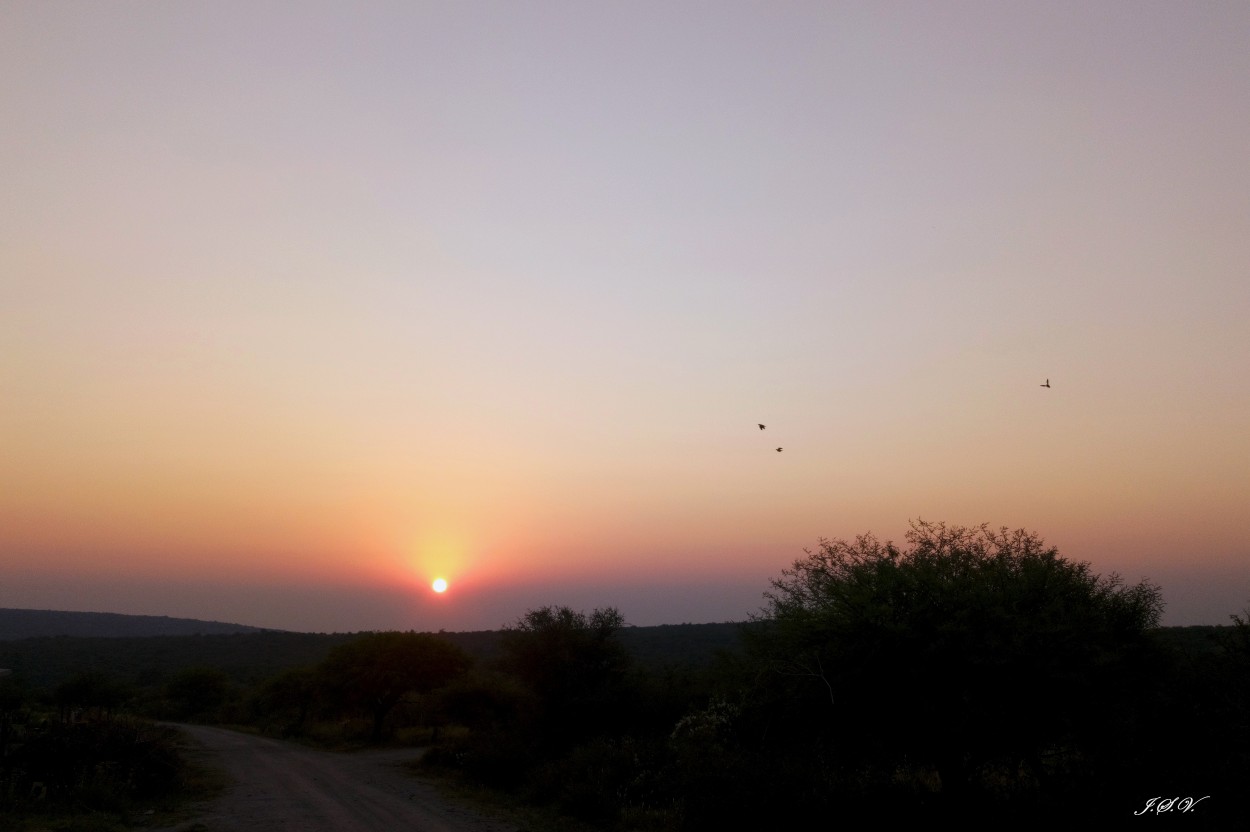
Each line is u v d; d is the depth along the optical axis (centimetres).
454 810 2131
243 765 3366
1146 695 1230
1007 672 1300
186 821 1869
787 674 1498
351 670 5041
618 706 3002
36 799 1902
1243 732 1062
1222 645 1282
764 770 1402
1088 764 1206
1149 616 1417
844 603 1480
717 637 9762
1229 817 989
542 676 3136
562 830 1825
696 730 1878
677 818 1708
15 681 5850
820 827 1302
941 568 1478
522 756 2741
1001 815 1226
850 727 1462
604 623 3275
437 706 4241
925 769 1545
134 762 2275
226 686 7962
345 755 4178
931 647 1316
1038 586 1405
